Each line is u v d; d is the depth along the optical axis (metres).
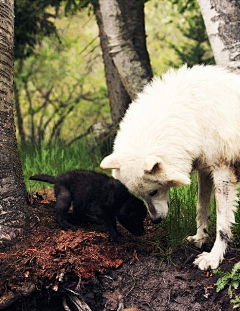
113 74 11.03
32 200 5.27
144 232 5.05
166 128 4.67
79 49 17.03
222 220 4.79
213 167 4.80
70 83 18.72
